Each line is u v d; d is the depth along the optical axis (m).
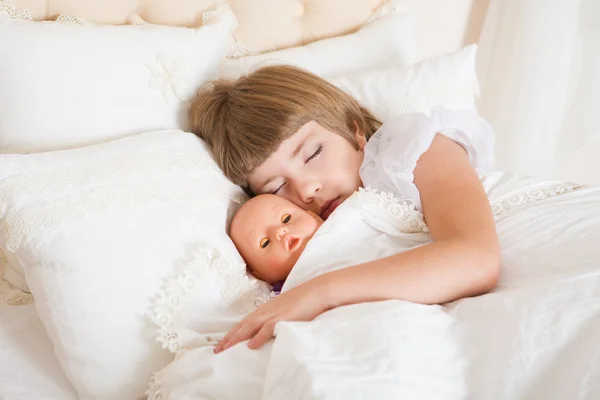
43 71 1.07
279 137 1.07
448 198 0.96
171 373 0.81
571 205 1.02
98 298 0.85
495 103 1.72
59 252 0.86
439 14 1.74
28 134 1.07
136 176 0.96
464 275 0.84
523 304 0.74
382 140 1.10
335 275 0.84
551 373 0.69
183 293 0.88
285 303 0.83
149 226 0.91
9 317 1.03
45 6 1.24
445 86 1.31
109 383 0.86
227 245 0.98
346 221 0.97
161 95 1.17
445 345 0.72
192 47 1.22
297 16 1.50
